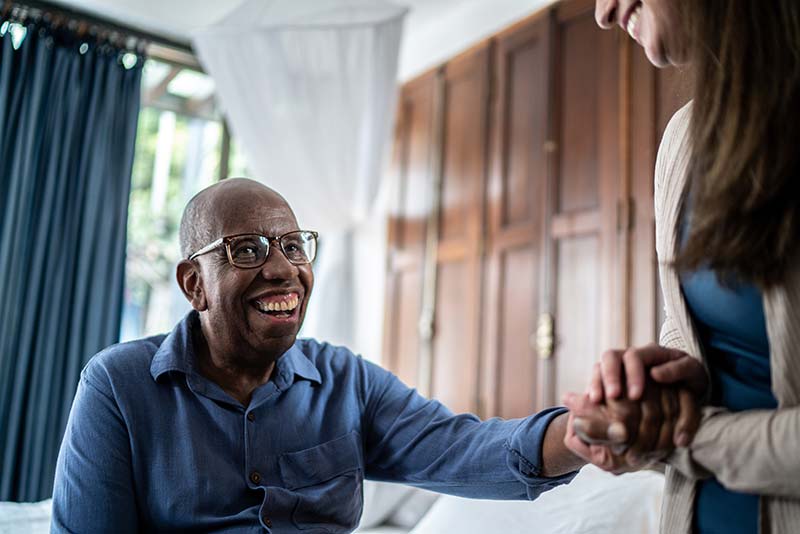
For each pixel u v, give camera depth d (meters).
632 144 2.59
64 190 3.45
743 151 0.70
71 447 1.26
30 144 3.35
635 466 0.79
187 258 1.35
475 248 3.29
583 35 2.86
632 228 2.55
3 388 3.20
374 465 1.43
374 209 4.07
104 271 3.51
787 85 0.70
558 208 2.87
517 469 1.14
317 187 3.54
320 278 3.89
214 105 4.30
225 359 1.33
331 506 1.31
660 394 0.76
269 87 3.35
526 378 2.91
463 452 1.27
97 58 3.62
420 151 3.77
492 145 3.28
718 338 0.81
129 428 1.26
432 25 3.77
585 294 2.69
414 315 3.63
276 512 1.25
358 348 4.05
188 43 3.87
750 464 0.69
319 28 3.16
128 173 3.63
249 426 1.30
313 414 1.38
